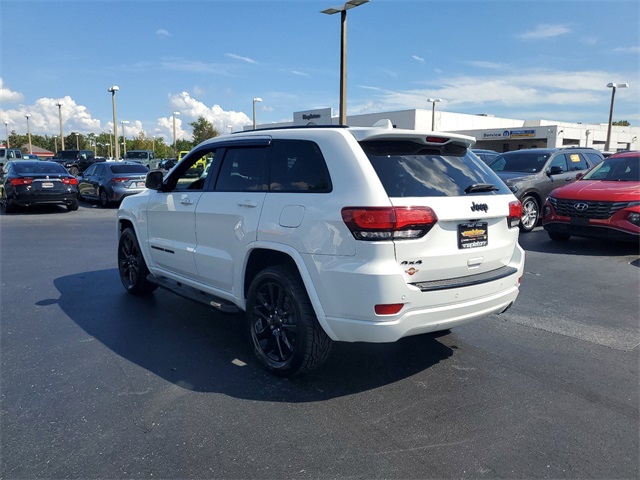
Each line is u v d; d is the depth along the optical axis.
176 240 5.17
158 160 40.72
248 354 4.47
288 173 3.96
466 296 3.63
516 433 3.21
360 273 3.33
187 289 5.10
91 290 6.58
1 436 3.15
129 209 6.07
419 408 3.52
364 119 58.09
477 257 3.76
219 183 4.63
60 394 3.71
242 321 5.35
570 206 9.12
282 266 3.96
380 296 3.30
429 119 55.25
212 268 4.61
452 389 3.81
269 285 4.02
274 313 4.02
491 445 3.08
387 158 3.62
